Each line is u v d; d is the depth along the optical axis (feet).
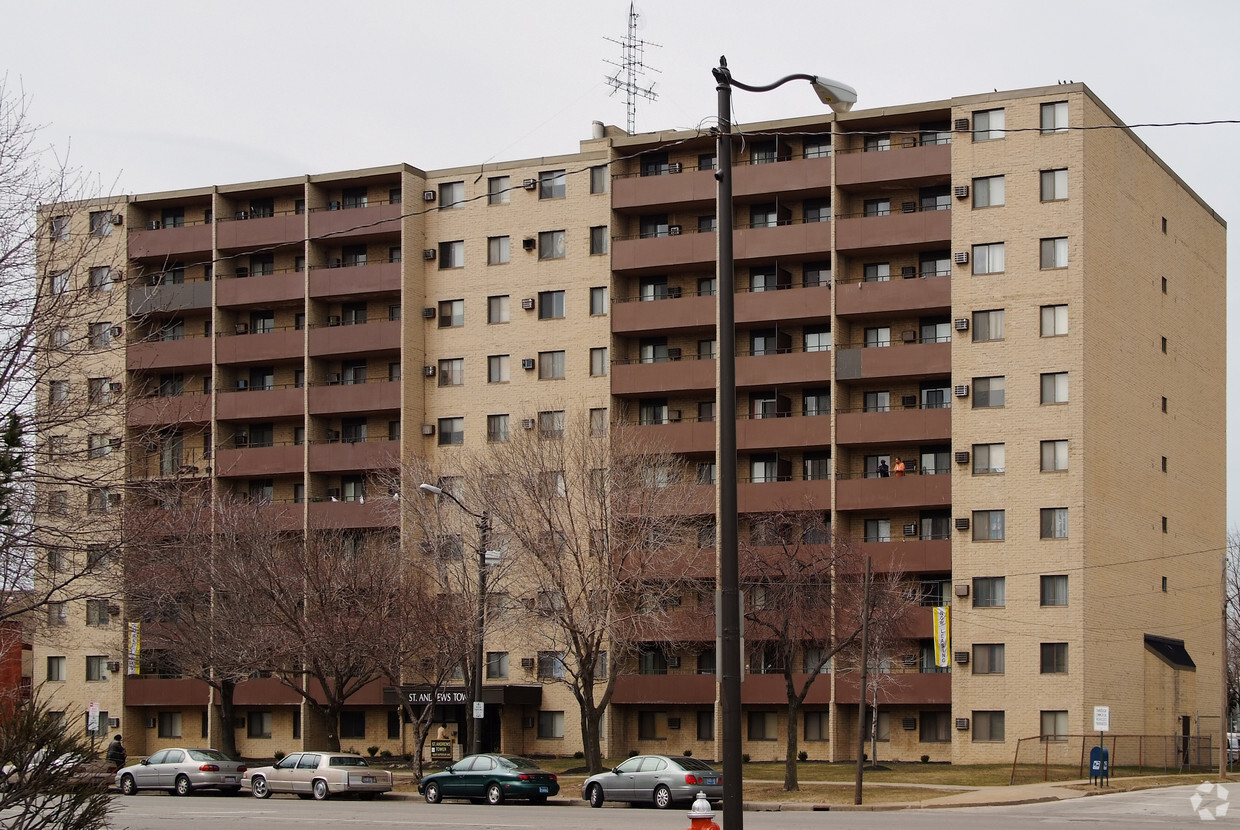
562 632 203.00
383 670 184.24
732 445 62.08
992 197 214.69
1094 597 206.39
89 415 71.77
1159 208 238.07
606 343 235.40
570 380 237.04
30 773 53.16
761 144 235.61
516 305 242.17
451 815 125.59
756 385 224.94
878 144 228.43
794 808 139.54
